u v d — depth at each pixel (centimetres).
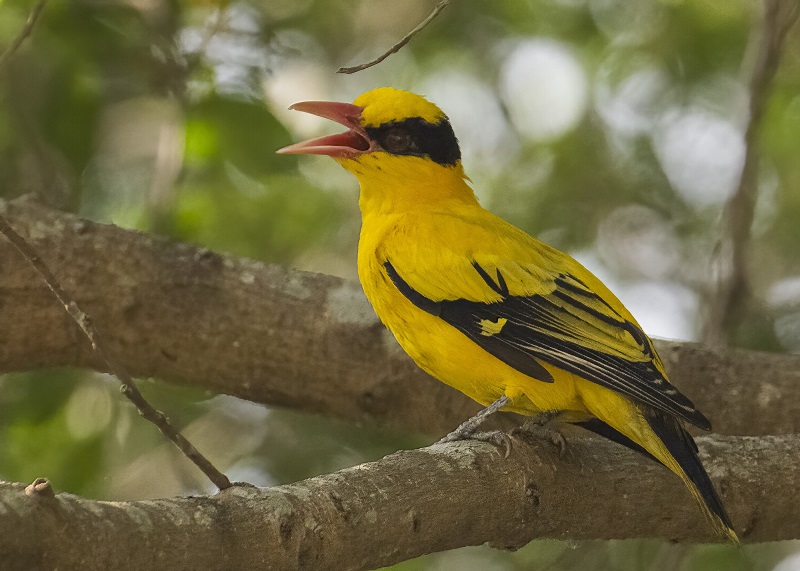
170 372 1127
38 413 1286
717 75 1588
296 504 693
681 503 884
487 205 1619
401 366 1131
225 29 1298
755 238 1617
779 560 1423
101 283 1091
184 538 636
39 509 580
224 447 1459
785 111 1559
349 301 1140
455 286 991
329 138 1103
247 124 1292
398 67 1667
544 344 953
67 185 1313
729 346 1241
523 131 1656
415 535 757
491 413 965
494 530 822
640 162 1611
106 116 1437
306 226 1479
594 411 928
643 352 941
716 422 1144
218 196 1416
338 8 1658
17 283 1070
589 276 1007
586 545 1323
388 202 1075
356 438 1427
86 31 1277
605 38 1625
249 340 1119
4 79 1288
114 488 1375
